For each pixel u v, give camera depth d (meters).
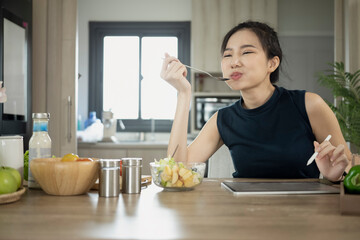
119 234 0.64
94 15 4.80
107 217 0.77
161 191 1.11
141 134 4.73
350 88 3.18
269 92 1.55
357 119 3.07
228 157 1.84
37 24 3.58
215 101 4.41
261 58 1.45
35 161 1.02
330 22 4.83
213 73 4.51
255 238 0.62
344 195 0.79
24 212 0.82
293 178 1.54
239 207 0.87
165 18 4.82
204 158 1.65
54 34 3.59
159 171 1.10
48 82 3.58
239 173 1.62
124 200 0.96
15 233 0.65
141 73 4.86
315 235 0.63
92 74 4.80
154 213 0.81
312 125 1.53
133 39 4.86
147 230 0.67
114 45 4.86
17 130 2.85
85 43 4.79
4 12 2.62
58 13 3.59
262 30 1.48
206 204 0.91
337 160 1.18
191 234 0.64
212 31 4.50
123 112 4.87
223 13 4.52
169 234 0.64
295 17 4.84
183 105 1.47
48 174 1.00
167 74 1.42
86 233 0.65
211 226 0.70
